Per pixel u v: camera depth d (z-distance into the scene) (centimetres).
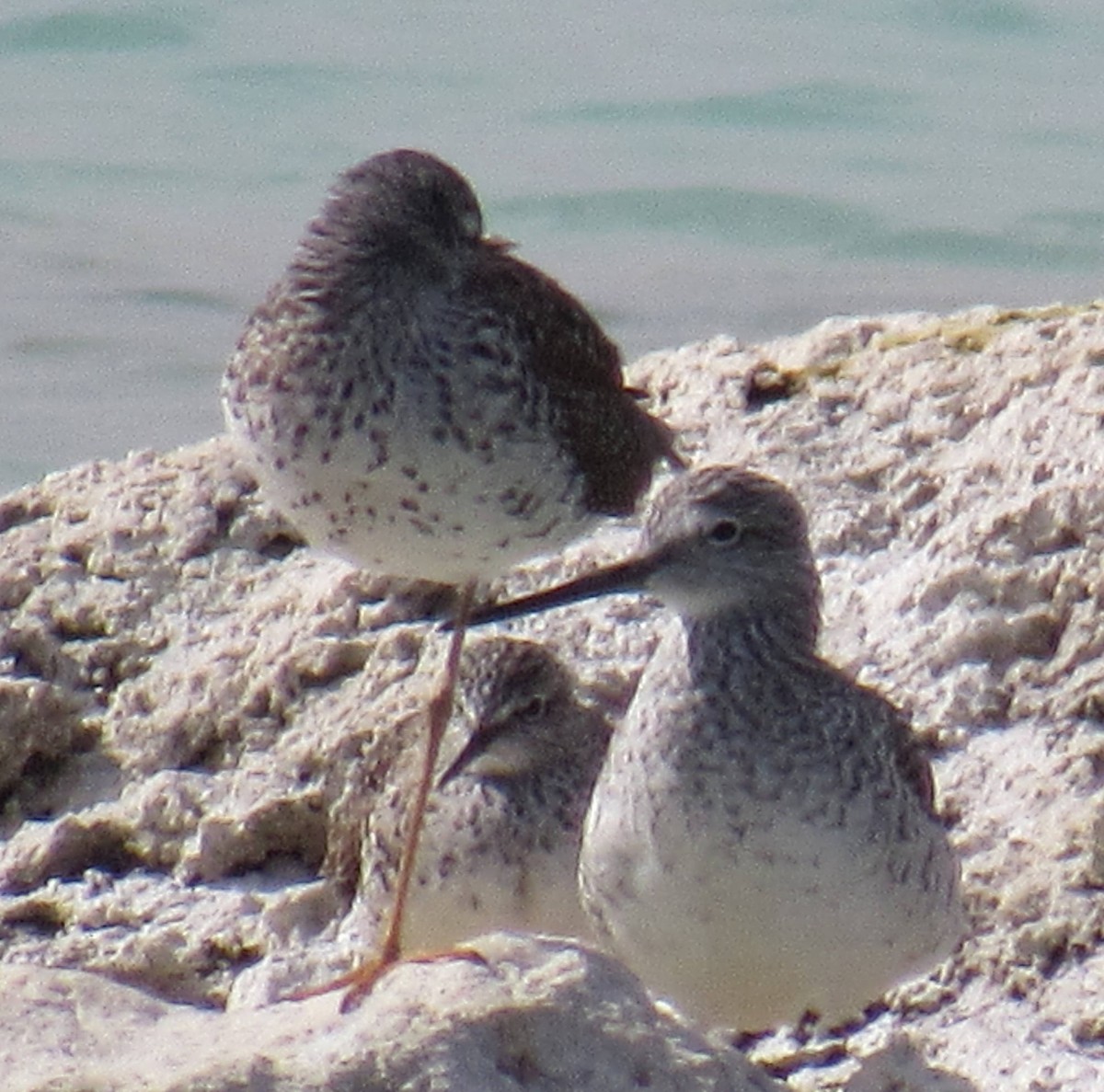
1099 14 2898
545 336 1321
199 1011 1094
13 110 2738
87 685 1591
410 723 1443
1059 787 1377
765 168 2583
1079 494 1488
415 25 2908
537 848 1347
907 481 1584
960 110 2697
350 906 1438
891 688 1458
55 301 2400
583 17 2934
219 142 2673
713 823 1170
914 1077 1177
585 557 1573
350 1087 996
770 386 1716
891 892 1184
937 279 2416
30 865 1485
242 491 1678
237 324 2359
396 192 1285
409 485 1273
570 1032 1035
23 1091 977
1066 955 1299
